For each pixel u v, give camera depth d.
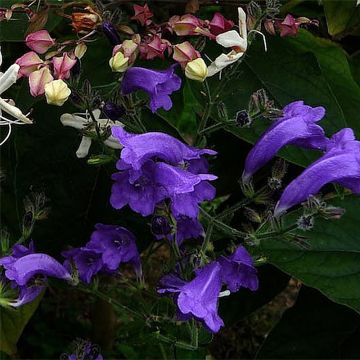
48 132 0.43
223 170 0.51
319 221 0.40
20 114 0.34
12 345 0.51
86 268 0.38
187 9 0.40
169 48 0.36
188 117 0.42
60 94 0.33
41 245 0.44
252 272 0.35
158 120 0.42
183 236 0.37
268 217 0.35
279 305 1.01
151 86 0.35
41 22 0.37
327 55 0.44
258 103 0.35
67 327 0.89
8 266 0.37
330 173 0.34
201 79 0.35
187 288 0.34
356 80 0.46
